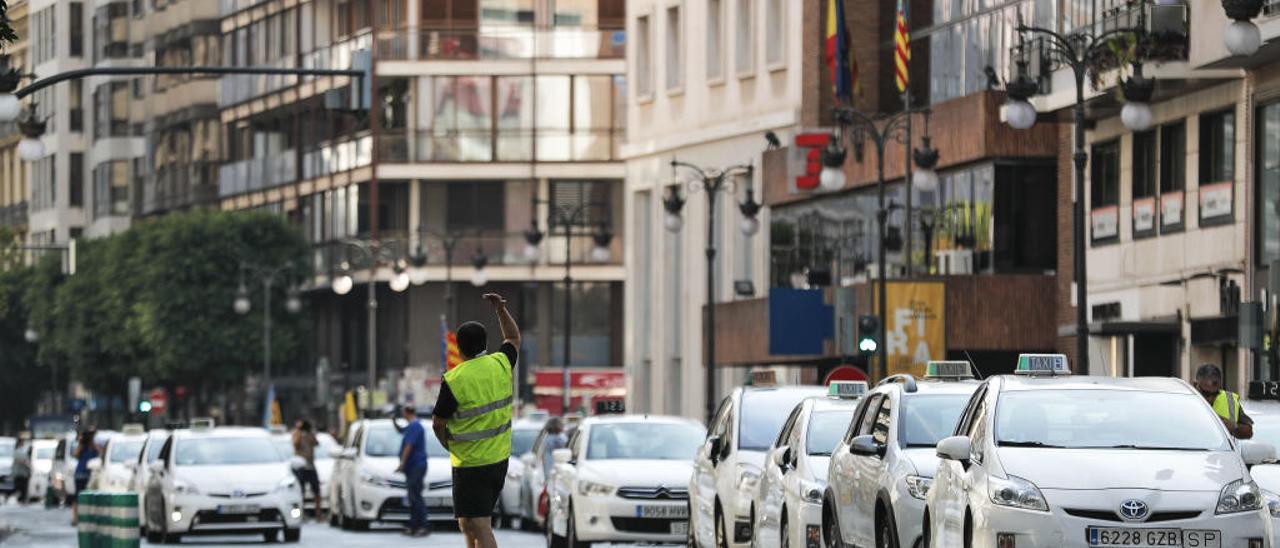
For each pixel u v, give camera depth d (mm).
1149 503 33438
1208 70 78250
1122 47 79625
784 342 101250
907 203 88562
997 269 97062
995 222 96750
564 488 64000
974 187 98438
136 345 177500
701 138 130250
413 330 175875
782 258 119750
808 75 117375
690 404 133375
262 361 174625
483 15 176750
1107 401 36094
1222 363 81312
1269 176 77250
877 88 114062
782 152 117062
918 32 108688
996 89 96625
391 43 176250
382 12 177000
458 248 175750
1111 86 80938
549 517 65688
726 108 127938
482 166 175375
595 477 61781
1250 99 78250
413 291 176000
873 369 88875
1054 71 86500
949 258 100688
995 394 36438
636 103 138500
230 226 173250
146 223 176625
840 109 85500
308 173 184375
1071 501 33500
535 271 175250
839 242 112062
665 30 135000
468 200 176875
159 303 171750
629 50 139250
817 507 45031
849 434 44188
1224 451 35031
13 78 60562
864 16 114375
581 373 141125
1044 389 36375
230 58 197625
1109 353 89375
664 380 136250
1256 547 33500
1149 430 35562
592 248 175250
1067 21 86875
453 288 176875
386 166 175250
